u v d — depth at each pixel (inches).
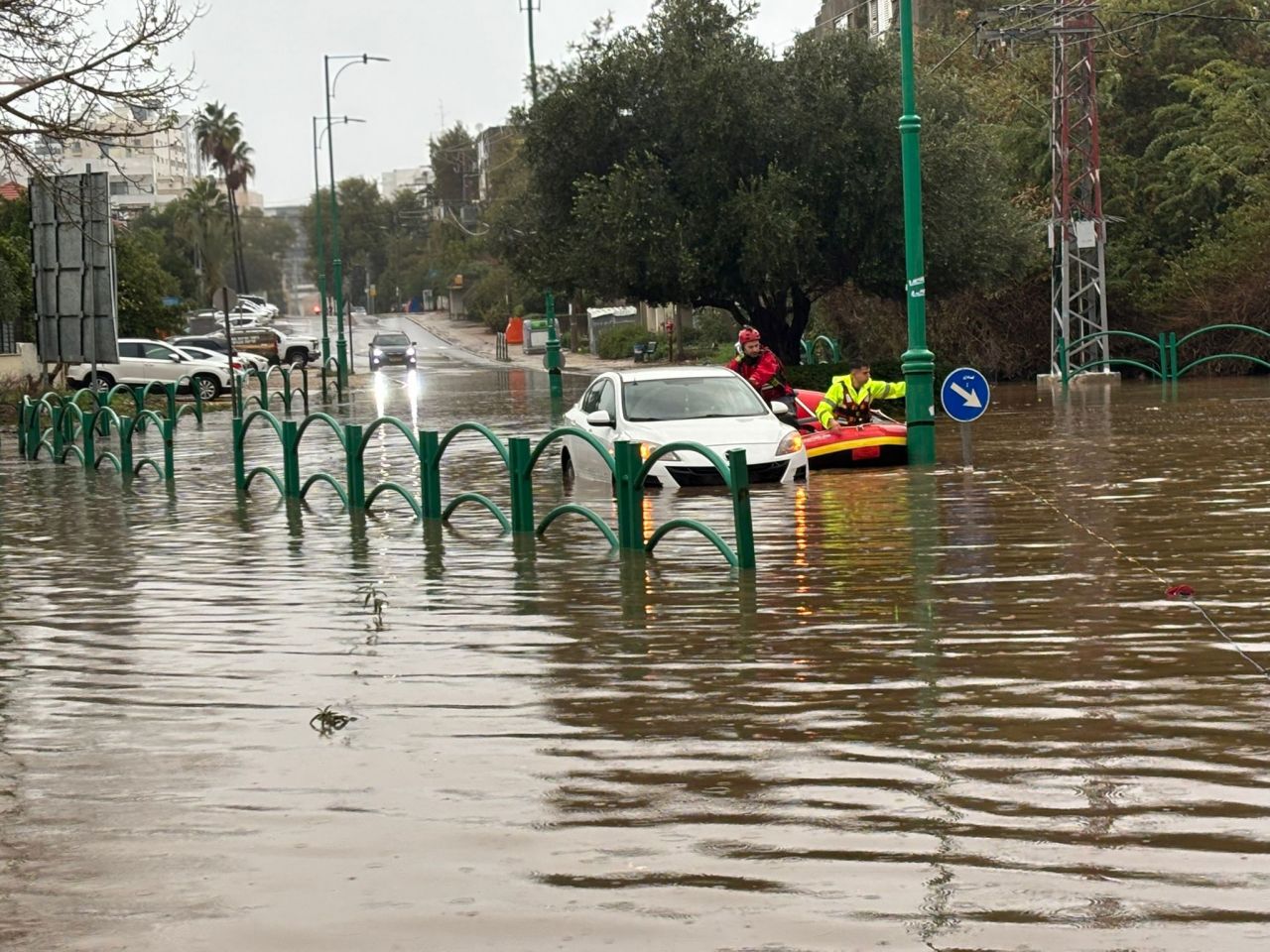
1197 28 2532.0
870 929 199.8
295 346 3272.6
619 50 1744.6
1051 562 499.2
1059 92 1860.2
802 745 288.0
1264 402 1354.6
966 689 327.6
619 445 551.2
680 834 238.8
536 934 201.3
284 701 337.1
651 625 413.7
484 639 401.1
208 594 495.5
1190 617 399.5
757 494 751.1
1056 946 193.5
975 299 2114.9
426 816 251.1
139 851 237.8
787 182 1635.1
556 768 277.6
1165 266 2174.0
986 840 232.4
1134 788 255.3
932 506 671.1
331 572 535.5
